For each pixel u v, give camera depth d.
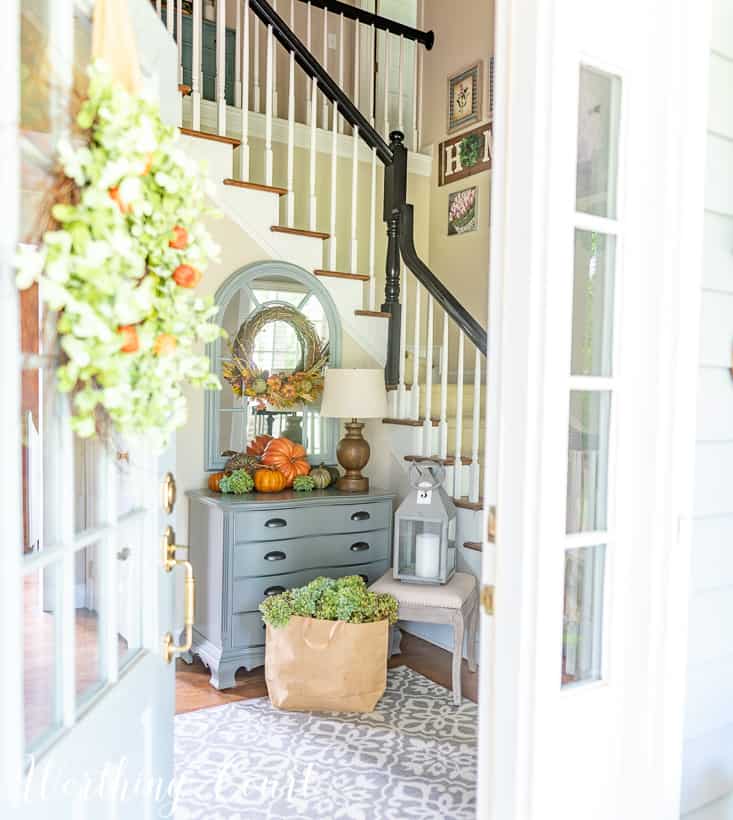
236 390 3.69
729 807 1.76
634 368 1.56
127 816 1.31
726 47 1.66
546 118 1.35
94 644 1.20
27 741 0.99
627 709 1.57
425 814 2.24
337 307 3.97
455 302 3.66
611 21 1.47
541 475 1.38
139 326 1.02
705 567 1.70
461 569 3.58
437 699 3.10
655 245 1.55
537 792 1.40
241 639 3.26
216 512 3.28
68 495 1.06
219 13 3.65
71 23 1.02
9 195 0.83
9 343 0.83
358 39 4.74
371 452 4.11
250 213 3.70
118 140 0.96
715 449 1.70
